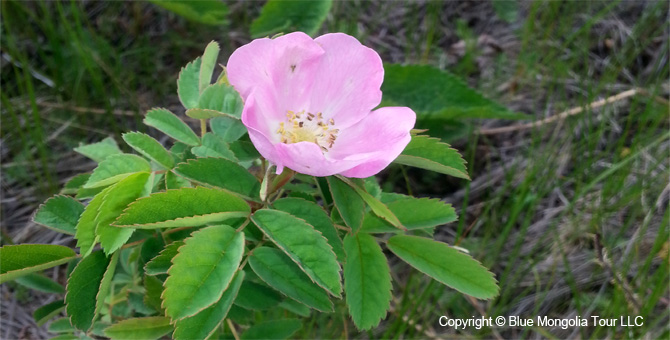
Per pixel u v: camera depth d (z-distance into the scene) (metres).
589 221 0.29
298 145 0.12
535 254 0.29
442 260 0.16
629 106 0.33
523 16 0.37
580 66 0.35
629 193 0.29
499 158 0.32
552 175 0.31
